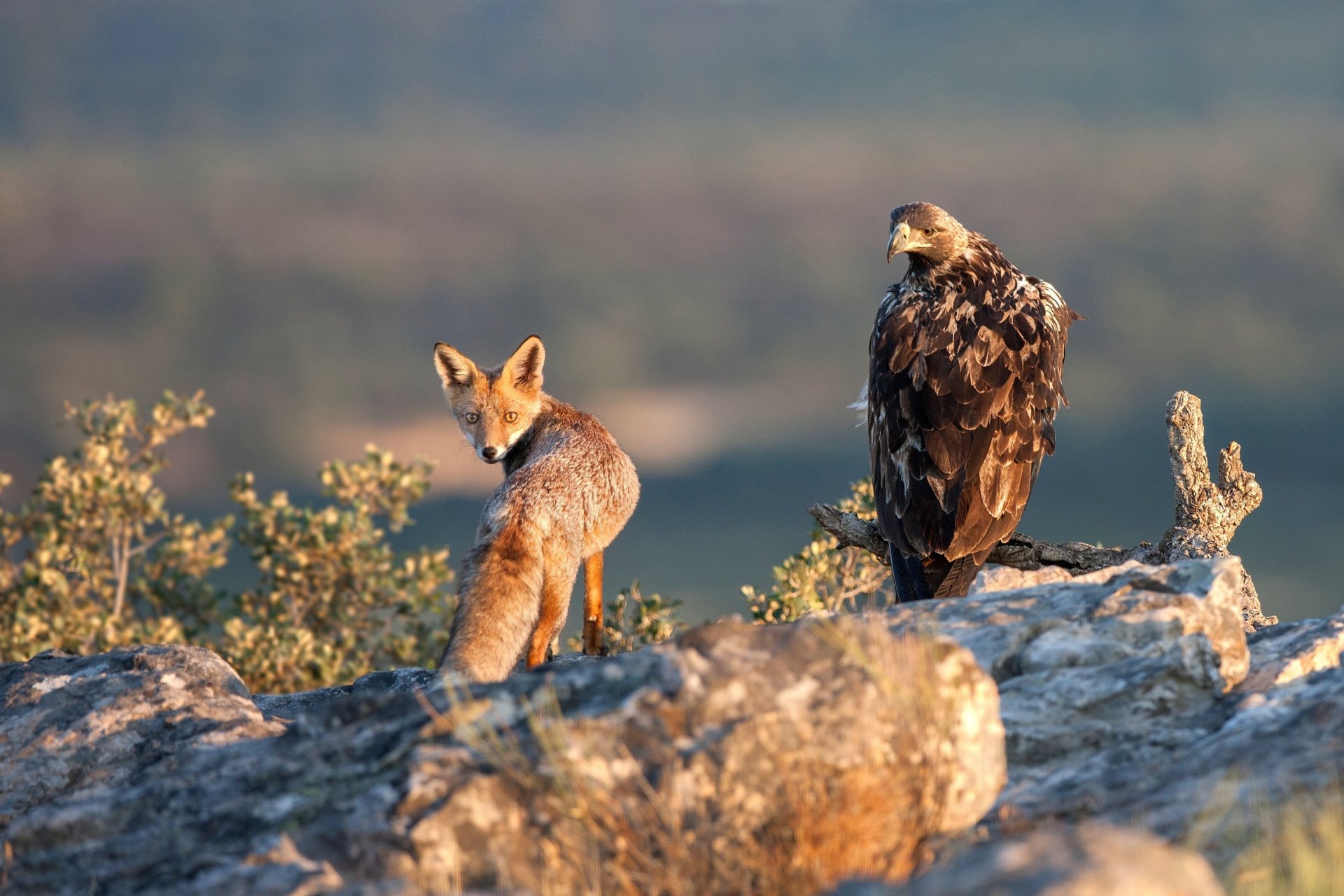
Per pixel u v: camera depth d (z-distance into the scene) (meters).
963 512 21.84
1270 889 9.38
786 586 24.41
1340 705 11.88
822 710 11.15
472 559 19.00
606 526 20.64
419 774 11.22
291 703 18.52
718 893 10.46
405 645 33.06
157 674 15.46
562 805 10.71
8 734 14.62
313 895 9.89
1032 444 22.66
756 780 10.84
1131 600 14.08
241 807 11.66
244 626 30.67
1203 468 21.70
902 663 11.47
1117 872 7.87
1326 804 10.30
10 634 31.14
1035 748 12.88
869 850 10.91
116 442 35.53
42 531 34.41
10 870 11.56
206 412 35.94
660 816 10.66
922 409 22.66
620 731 11.16
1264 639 14.82
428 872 10.52
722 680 11.45
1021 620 14.20
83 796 12.70
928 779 11.12
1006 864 8.12
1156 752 12.52
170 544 34.47
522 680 12.23
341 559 33.19
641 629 24.75
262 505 34.31
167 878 10.95
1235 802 10.79
